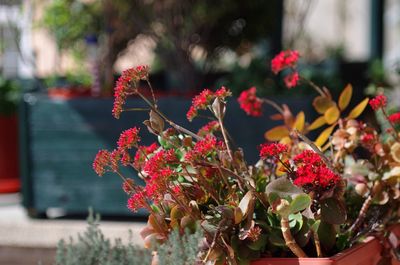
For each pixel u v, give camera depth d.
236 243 2.51
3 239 5.74
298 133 2.87
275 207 2.51
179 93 6.21
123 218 5.91
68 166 5.82
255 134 5.67
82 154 5.80
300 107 5.66
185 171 2.66
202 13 7.11
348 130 3.14
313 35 12.97
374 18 9.76
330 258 2.49
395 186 2.98
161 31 7.21
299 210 2.49
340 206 2.58
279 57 3.35
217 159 2.74
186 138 2.73
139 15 7.05
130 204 2.58
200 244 2.47
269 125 5.66
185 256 2.37
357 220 2.91
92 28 7.51
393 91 5.96
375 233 2.94
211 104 2.79
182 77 7.24
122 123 5.72
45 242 5.69
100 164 2.62
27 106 5.86
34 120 5.85
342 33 16.30
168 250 2.41
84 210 5.81
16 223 5.77
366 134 3.13
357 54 16.66
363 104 3.24
